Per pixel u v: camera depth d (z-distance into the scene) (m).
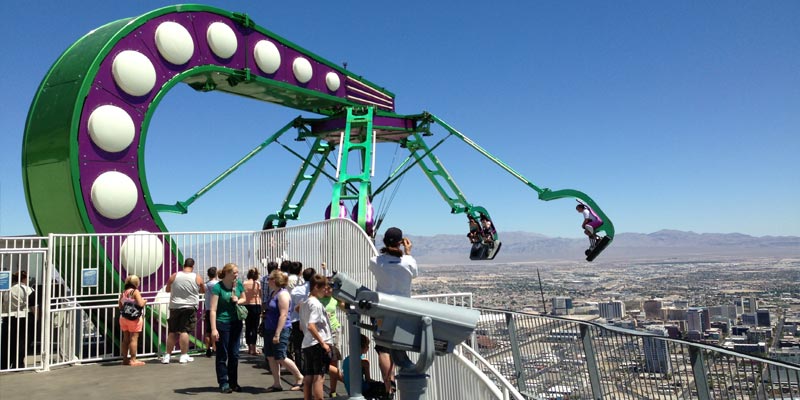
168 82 15.20
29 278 12.35
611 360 7.32
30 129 13.83
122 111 13.95
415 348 5.26
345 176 21.19
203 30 16.53
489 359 10.26
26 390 9.66
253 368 11.44
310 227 12.35
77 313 12.67
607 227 22.81
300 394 9.24
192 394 9.28
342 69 22.11
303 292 9.17
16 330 11.52
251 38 18.12
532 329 9.02
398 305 5.21
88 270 12.60
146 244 13.88
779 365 5.23
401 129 24.78
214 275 10.43
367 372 7.49
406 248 6.80
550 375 8.52
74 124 13.18
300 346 9.34
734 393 5.71
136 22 14.59
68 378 10.60
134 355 11.91
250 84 18.20
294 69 19.72
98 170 13.62
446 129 25.16
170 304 12.25
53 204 13.59
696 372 6.09
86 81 13.46
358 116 22.47
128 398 9.05
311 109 22.53
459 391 5.98
